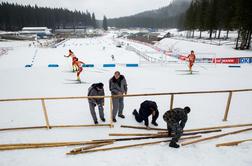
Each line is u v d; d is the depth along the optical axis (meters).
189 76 14.07
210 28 47.34
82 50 47.50
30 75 14.20
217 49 36.69
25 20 143.62
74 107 7.64
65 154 4.66
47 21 160.00
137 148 4.86
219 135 5.39
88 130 5.75
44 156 4.60
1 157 4.58
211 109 7.50
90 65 18.03
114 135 5.44
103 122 6.22
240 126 6.02
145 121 5.80
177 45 52.91
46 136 5.45
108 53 41.62
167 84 11.75
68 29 169.50
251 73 15.38
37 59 32.41
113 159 4.47
